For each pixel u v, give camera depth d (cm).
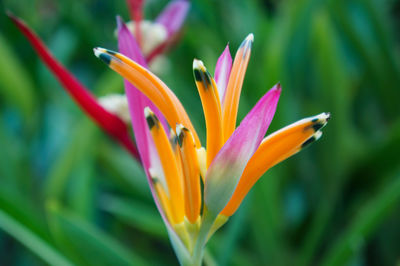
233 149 39
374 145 85
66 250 57
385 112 95
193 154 39
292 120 84
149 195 83
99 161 85
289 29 86
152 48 52
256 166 40
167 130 42
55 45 105
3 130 90
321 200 83
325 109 84
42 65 105
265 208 73
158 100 40
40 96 101
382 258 84
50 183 78
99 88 83
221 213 40
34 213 67
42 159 96
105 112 48
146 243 91
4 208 59
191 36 94
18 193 81
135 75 39
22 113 94
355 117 100
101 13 124
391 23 117
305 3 85
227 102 40
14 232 57
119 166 85
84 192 76
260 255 76
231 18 111
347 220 87
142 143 42
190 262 41
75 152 76
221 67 41
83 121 76
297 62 89
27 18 109
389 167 83
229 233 62
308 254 74
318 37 83
